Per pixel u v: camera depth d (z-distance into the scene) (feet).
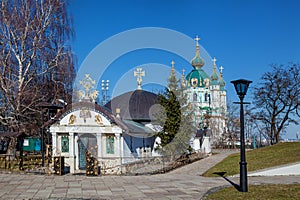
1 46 99.76
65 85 108.47
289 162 69.67
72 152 80.89
